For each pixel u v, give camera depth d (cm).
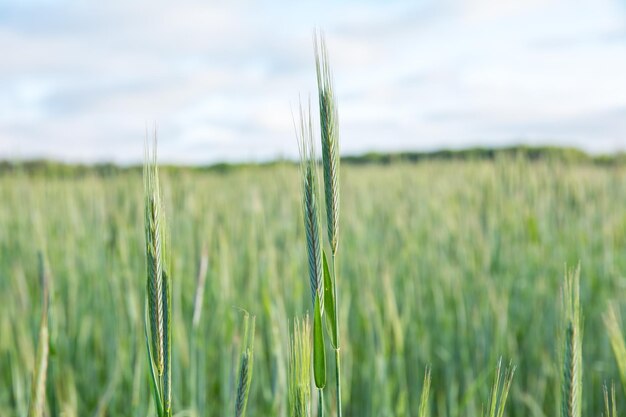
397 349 139
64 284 193
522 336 201
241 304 160
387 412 127
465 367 175
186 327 146
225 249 154
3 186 270
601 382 170
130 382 148
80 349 170
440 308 198
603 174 314
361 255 209
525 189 265
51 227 222
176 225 190
